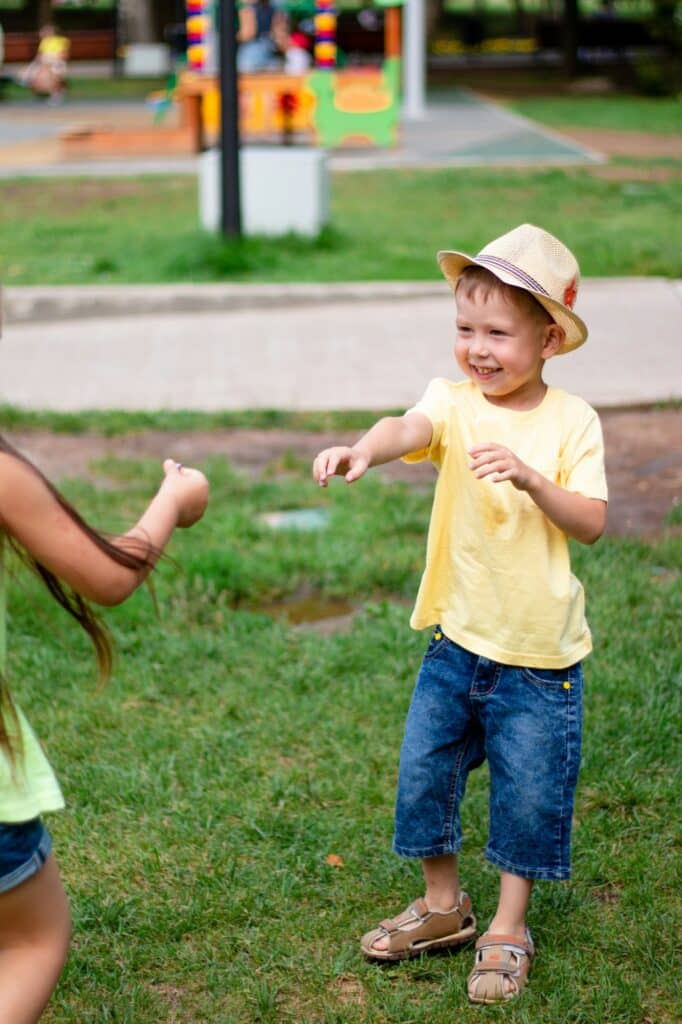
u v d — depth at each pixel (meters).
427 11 44.00
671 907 3.01
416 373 7.79
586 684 3.97
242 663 4.28
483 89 29.59
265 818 3.39
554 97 27.11
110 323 9.31
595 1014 2.67
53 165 16.97
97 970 2.84
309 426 6.86
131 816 3.42
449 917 2.90
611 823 3.32
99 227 12.48
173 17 38.41
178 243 11.05
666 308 9.11
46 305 9.40
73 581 2.08
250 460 6.42
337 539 5.28
